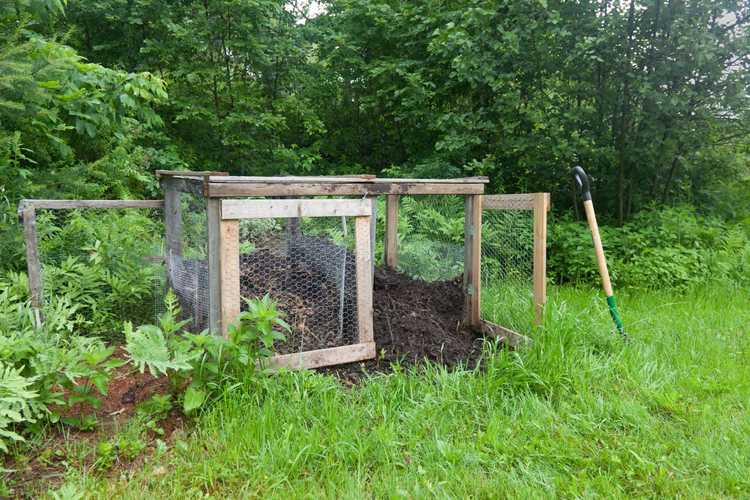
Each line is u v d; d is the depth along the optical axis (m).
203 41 8.28
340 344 3.56
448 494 2.38
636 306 5.45
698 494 2.42
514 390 3.27
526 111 7.05
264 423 2.71
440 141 7.72
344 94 10.38
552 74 7.15
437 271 4.81
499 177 7.75
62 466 2.49
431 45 7.49
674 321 4.82
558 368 3.37
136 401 3.01
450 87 8.28
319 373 3.38
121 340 3.97
